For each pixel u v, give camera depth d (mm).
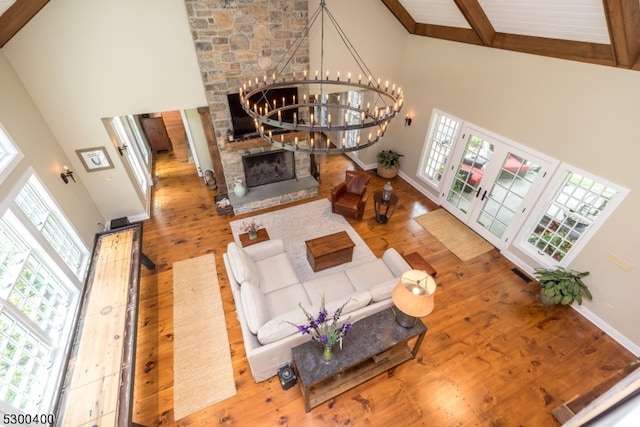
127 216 5922
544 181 4395
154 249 5309
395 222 6047
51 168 4363
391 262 4266
